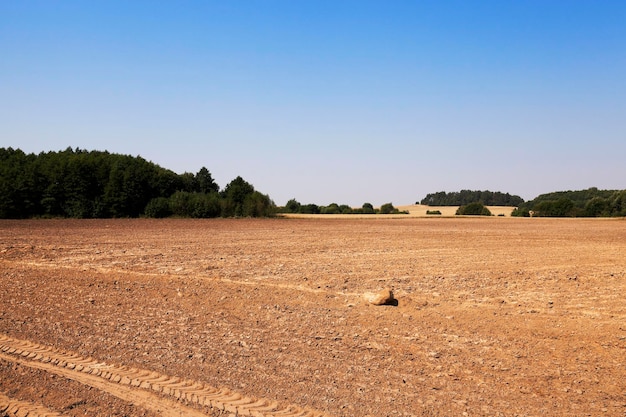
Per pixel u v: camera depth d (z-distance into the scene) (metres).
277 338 10.39
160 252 24.50
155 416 6.84
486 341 10.30
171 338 10.27
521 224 58.97
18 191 58.94
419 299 13.88
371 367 8.78
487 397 7.66
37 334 10.44
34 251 23.88
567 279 17.44
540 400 7.59
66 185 61.38
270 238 33.91
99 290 14.91
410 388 7.91
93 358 9.02
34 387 7.74
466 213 98.81
